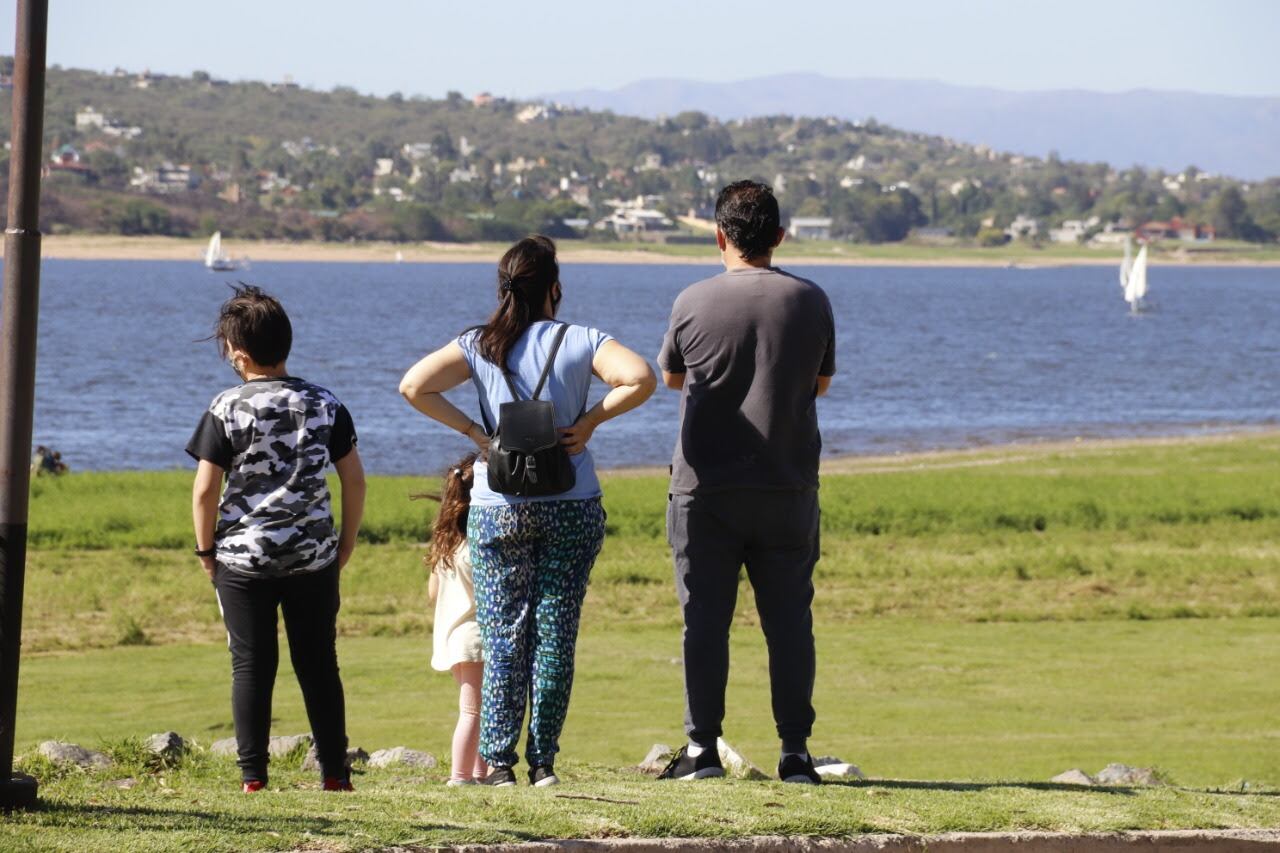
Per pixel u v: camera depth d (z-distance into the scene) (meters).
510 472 9.96
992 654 27.00
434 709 21.70
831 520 43.22
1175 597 33.38
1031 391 114.38
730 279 10.65
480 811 9.07
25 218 8.62
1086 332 195.12
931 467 65.56
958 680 24.58
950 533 42.62
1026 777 17.03
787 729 10.85
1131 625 30.39
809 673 10.82
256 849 7.95
